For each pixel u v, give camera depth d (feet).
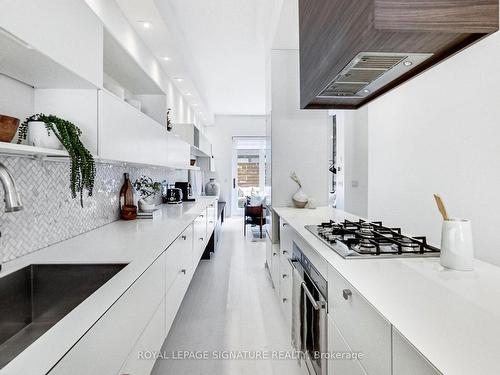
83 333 2.46
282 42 11.15
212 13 11.04
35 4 3.47
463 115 6.27
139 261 4.56
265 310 9.18
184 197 16.10
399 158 8.64
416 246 4.92
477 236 5.89
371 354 2.96
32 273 4.40
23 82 4.73
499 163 5.46
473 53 5.98
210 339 7.56
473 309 2.68
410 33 3.50
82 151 4.50
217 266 13.62
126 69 7.79
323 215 9.04
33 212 5.01
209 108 24.25
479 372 1.78
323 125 11.87
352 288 3.40
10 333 3.93
